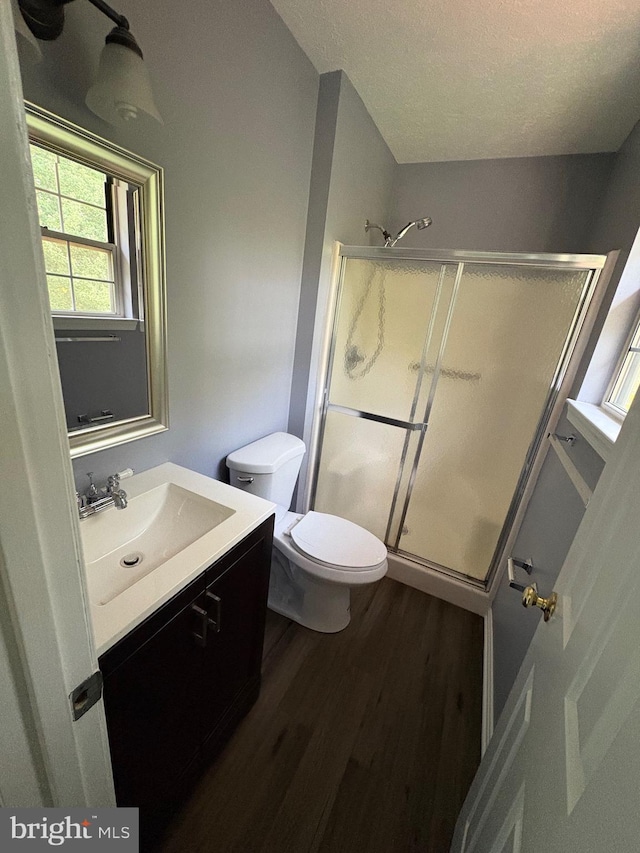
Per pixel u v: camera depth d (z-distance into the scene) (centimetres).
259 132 123
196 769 104
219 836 97
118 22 70
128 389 104
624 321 130
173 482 114
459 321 172
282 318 165
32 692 38
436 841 101
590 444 102
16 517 33
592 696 44
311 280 169
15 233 28
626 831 28
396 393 193
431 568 201
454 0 104
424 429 191
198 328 121
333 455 214
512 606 144
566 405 146
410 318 180
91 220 85
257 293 144
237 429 156
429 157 202
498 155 192
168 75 90
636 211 126
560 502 120
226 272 126
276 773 112
